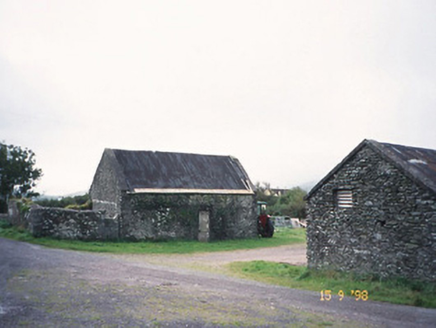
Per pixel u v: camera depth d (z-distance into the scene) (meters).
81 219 23.12
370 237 13.09
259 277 13.67
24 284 10.55
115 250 20.36
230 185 29.28
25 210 24.16
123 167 26.92
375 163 13.12
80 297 9.36
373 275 12.84
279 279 13.36
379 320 8.26
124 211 24.67
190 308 8.73
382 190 12.84
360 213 13.48
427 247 11.44
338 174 14.38
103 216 23.89
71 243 21.50
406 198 12.10
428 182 11.54
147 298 9.52
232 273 14.30
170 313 8.27
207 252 21.75
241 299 9.88
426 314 8.86
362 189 13.46
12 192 41.31
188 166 29.67
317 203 15.10
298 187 55.28
